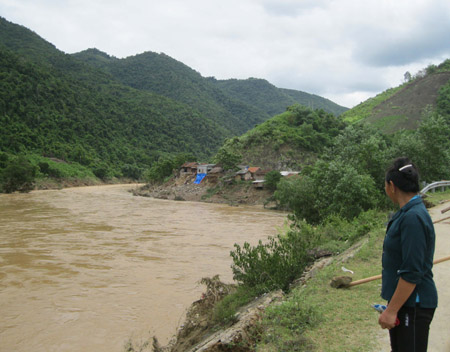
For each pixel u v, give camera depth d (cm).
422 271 262
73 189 9162
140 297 1486
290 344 489
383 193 2162
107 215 4244
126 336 1139
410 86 15112
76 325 1222
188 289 1588
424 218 267
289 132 9625
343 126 10681
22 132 11719
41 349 1068
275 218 4250
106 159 13325
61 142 12769
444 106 11512
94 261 2073
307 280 859
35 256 2164
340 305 611
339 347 468
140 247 2477
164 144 17412
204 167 8200
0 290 1564
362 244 1096
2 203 5272
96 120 15850
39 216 3956
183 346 812
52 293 1532
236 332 543
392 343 293
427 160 2622
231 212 4934
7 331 1180
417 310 273
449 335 471
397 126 11688
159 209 5125
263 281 948
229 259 2142
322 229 1529
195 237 2892
